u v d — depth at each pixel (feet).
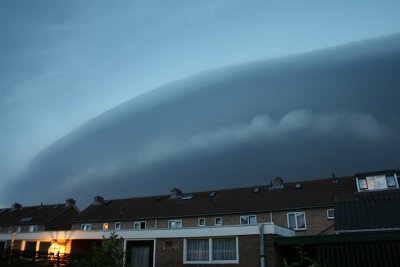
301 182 118.62
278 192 115.55
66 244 80.94
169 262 65.21
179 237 65.72
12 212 177.78
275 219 104.53
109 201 146.41
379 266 47.85
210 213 113.50
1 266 61.98
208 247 63.00
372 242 49.24
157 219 121.08
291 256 58.75
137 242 70.08
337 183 111.04
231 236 61.31
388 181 98.02
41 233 85.35
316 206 99.91
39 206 177.06
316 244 52.95
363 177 101.60
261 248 57.57
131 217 126.00
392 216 58.85
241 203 114.73
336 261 50.62
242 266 58.80
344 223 60.54
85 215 138.41
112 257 32.89
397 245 47.73
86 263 34.14
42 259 62.49
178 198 132.26
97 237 76.69
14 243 88.22
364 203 65.82
